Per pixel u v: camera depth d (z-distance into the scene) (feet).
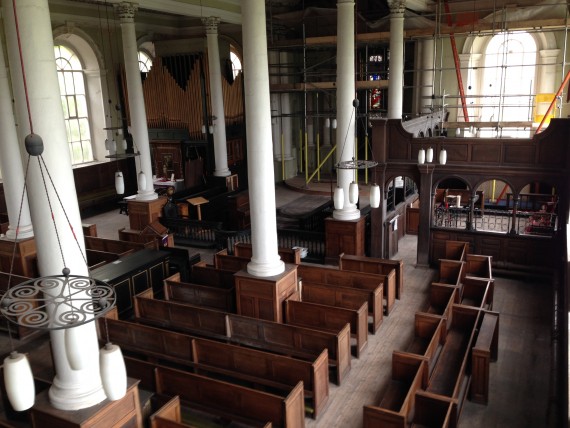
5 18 27.48
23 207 46.50
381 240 53.01
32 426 24.90
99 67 81.00
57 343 24.08
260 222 37.37
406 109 84.23
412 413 28.40
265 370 30.89
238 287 38.55
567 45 71.15
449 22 70.18
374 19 79.61
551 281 48.24
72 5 74.64
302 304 37.06
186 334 36.40
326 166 93.81
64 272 18.98
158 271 46.16
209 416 29.35
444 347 34.60
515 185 48.26
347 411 30.66
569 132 44.83
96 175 83.10
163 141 85.66
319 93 91.40
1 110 44.14
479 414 29.99
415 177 51.34
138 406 26.27
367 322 37.81
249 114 35.73
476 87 77.97
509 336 38.83
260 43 34.55
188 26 86.33
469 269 46.50
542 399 31.17
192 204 66.85
